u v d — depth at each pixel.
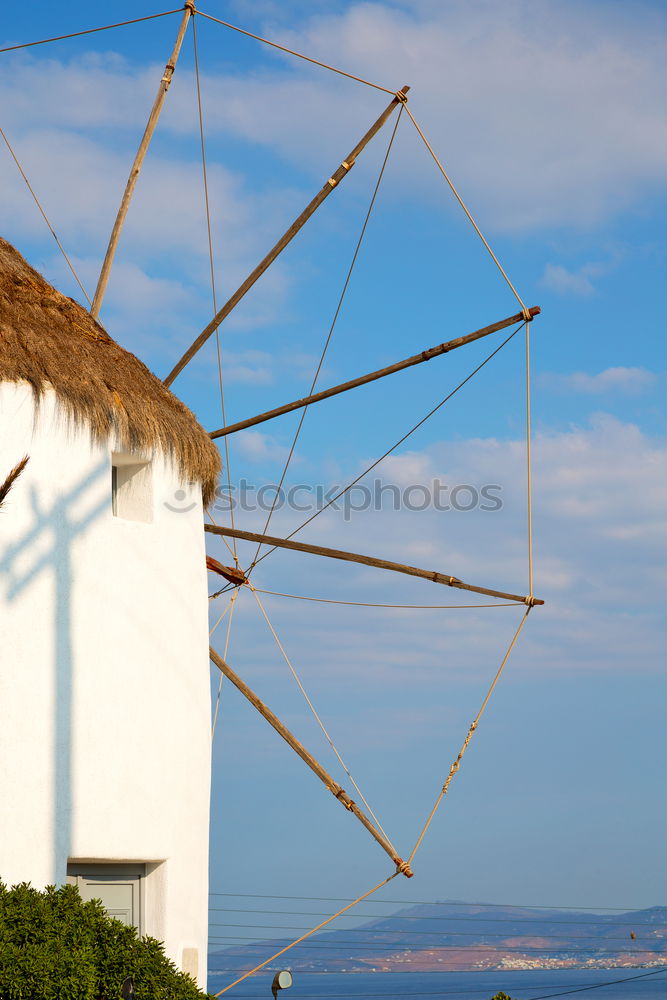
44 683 14.27
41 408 14.78
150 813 15.12
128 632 15.32
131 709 15.16
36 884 13.71
